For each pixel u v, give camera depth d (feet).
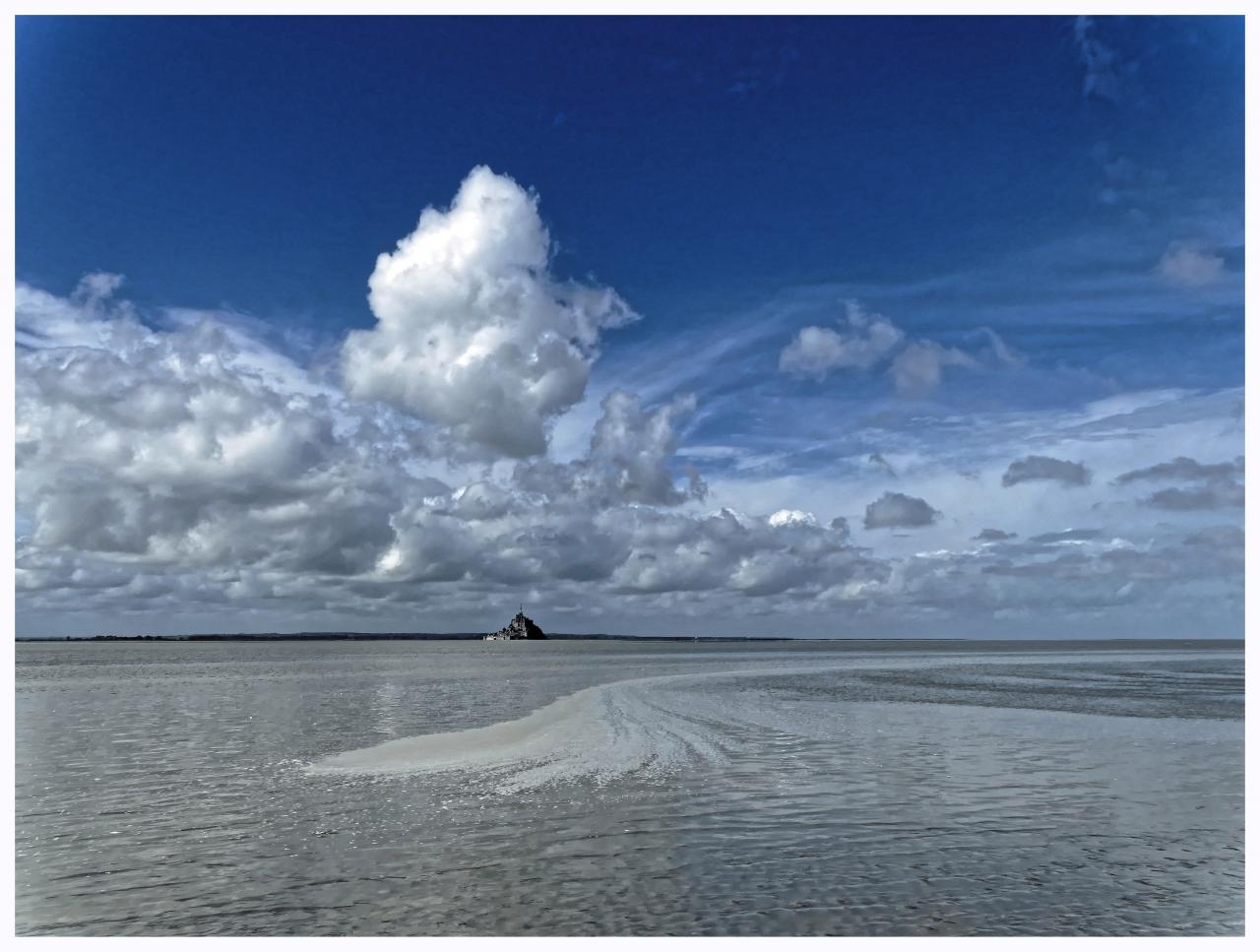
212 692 149.18
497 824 49.49
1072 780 61.87
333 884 39.78
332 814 52.03
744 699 125.08
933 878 40.50
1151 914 36.91
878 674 192.85
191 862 42.75
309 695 140.56
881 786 59.82
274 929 35.17
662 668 228.84
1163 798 56.03
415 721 100.17
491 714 107.65
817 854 44.01
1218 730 88.17
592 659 329.52
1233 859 43.42
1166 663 272.72
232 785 61.05
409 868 41.70
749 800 55.26
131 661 352.28
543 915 36.32
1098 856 43.98
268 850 44.75
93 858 43.45
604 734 85.51
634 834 47.37
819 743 79.36
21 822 50.44
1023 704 117.08
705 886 39.32
